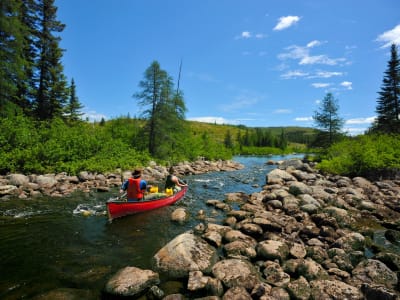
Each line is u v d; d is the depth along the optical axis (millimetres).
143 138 27438
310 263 5492
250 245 6812
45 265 5734
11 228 7945
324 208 10305
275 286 4961
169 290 4836
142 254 6402
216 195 13711
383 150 20328
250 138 109438
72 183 14500
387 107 39375
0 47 18375
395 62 39188
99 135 22844
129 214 9609
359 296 4422
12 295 4559
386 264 5863
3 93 18656
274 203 10734
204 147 42500
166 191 11758
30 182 13375
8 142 16312
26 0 25281
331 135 34625
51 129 19969
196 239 6465
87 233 7762
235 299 4320
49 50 26281
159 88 26188
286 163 30016
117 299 4508
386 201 12047
